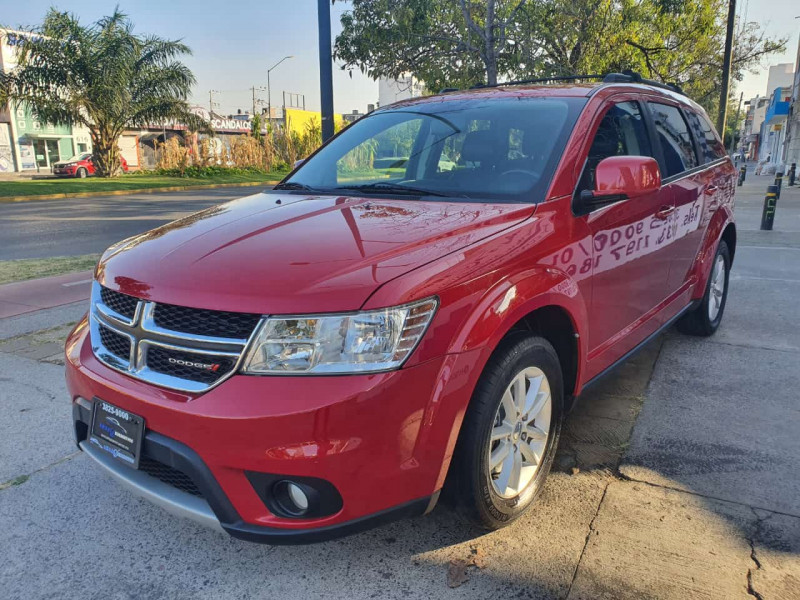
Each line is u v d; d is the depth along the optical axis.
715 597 2.21
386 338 2.02
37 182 28.39
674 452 3.21
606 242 3.01
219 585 2.36
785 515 2.66
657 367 4.38
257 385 2.01
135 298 2.30
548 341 2.72
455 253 2.29
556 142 3.03
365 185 3.29
